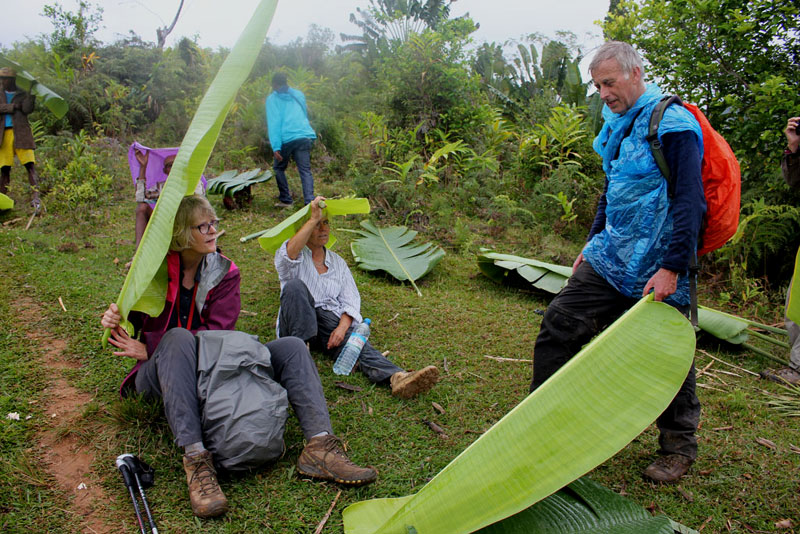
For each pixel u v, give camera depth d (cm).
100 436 266
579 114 898
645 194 244
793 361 392
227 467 240
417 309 473
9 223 578
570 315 269
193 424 237
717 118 593
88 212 618
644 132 242
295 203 746
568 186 750
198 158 200
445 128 957
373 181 765
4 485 231
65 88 928
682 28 607
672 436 272
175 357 245
